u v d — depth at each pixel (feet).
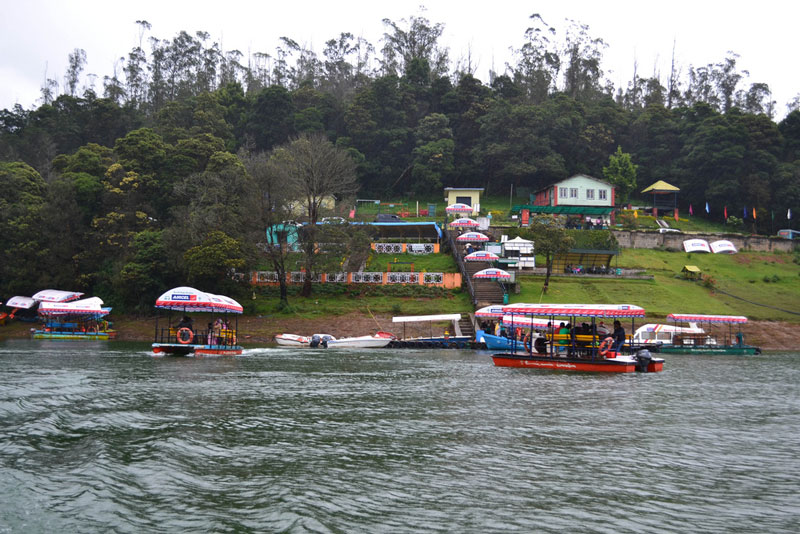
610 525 31.50
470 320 173.68
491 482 38.06
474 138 383.86
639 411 62.95
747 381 91.20
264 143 380.99
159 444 45.06
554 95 439.63
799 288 218.59
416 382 83.66
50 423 51.31
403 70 503.61
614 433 52.21
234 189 208.03
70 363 100.22
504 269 217.97
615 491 36.78
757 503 35.12
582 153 369.71
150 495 34.73
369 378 87.81
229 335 131.85
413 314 180.75
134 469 39.14
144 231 198.49
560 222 252.01
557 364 103.09
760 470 41.63
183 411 58.13
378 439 48.75
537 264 224.12
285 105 382.22
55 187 210.79
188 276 182.39
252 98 414.21
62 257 206.28
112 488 35.63
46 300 186.50
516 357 106.11
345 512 32.45
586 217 280.10
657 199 357.41
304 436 49.34
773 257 260.62
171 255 185.26
